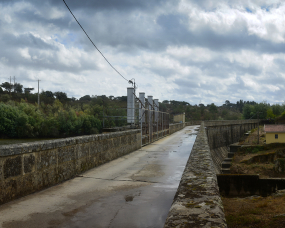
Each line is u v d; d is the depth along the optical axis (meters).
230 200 12.14
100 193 4.73
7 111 62.41
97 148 7.77
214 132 64.81
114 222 3.32
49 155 5.16
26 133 62.12
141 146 13.88
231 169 51.00
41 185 4.89
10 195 4.12
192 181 3.16
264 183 15.24
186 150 12.52
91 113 73.06
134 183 5.55
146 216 3.55
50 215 3.55
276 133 56.81
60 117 68.00
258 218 7.23
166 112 24.81
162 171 7.01
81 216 3.53
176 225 1.79
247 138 72.69
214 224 1.79
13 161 4.18
